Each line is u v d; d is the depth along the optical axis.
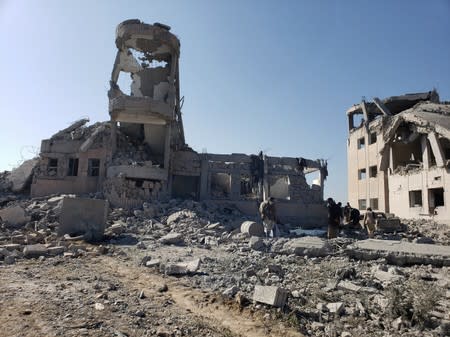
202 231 16.67
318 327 5.23
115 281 7.68
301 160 30.31
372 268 9.25
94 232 14.18
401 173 28.91
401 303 5.78
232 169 29.50
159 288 7.12
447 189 23.44
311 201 29.62
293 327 5.21
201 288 7.30
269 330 5.12
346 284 7.41
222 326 5.23
